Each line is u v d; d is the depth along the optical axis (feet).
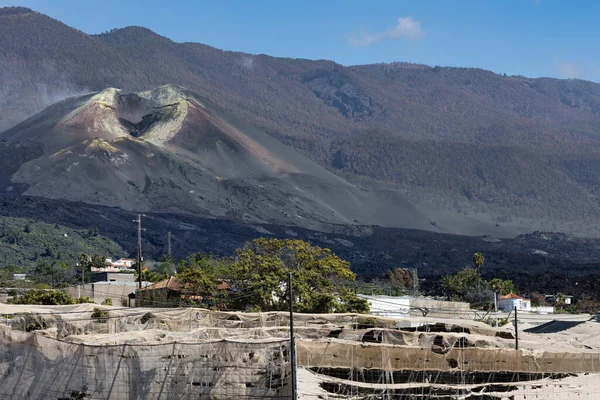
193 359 209.97
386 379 227.81
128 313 270.87
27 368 208.03
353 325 276.00
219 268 422.00
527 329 359.87
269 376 209.97
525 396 241.55
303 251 403.13
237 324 274.77
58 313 250.16
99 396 207.31
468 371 238.07
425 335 250.16
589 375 250.98
